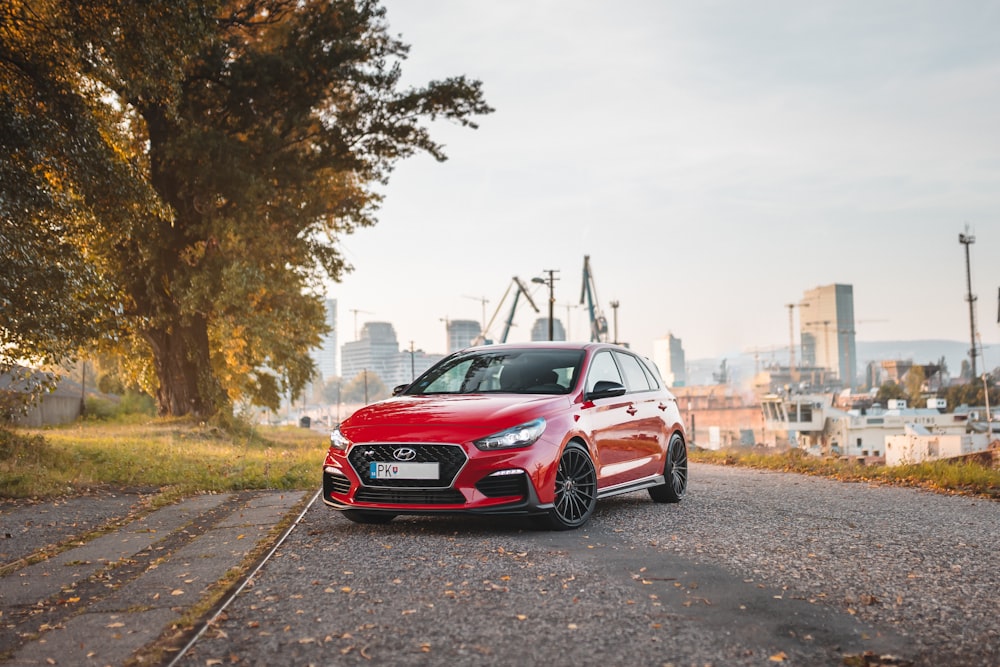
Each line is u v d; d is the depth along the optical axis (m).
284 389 36.56
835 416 108.25
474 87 30.61
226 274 27.89
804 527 7.64
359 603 4.87
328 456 7.65
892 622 4.48
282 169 28.41
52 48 14.30
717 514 8.56
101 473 13.38
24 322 13.45
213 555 6.55
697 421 156.25
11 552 7.03
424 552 6.40
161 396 33.06
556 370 8.41
